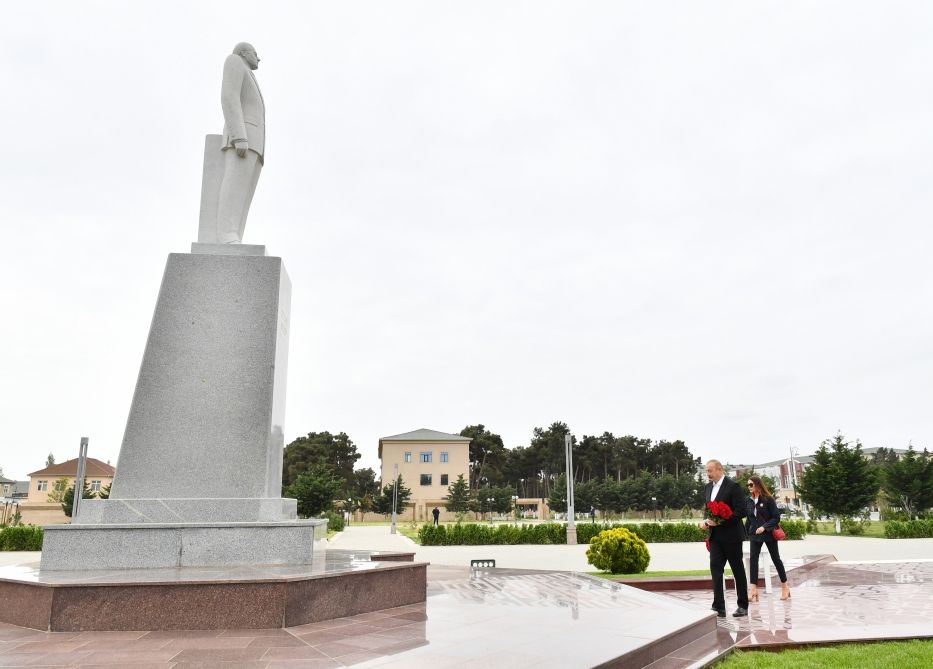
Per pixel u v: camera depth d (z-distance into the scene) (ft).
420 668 12.11
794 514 209.77
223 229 25.67
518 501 252.42
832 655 17.83
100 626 15.47
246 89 27.20
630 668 13.84
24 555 70.64
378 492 236.02
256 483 22.09
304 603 16.69
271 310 24.03
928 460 144.87
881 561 57.31
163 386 22.53
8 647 13.76
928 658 17.16
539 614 18.92
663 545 90.17
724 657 17.53
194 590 15.87
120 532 19.13
